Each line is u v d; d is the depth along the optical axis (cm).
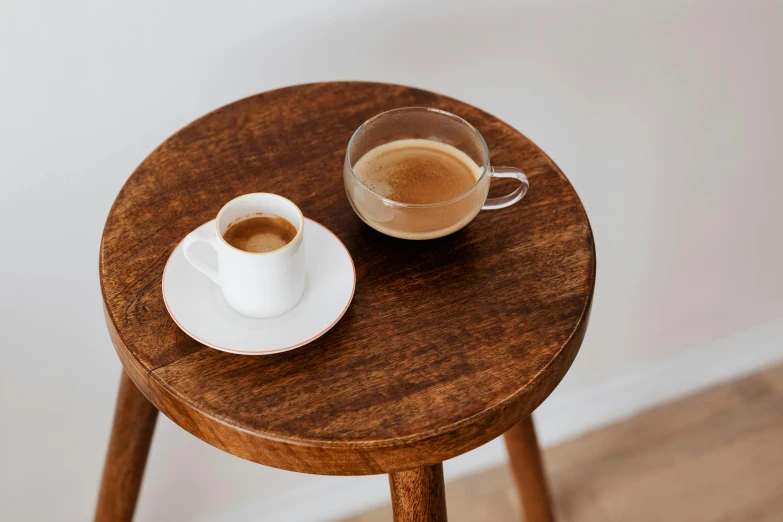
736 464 146
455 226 81
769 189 132
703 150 124
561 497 141
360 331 79
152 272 81
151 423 100
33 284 103
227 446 76
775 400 156
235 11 94
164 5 92
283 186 87
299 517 135
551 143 117
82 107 94
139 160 100
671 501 141
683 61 114
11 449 114
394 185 83
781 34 116
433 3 100
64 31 90
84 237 102
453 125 84
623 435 151
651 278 137
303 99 93
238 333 77
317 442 74
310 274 81
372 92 94
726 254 139
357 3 98
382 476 135
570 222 86
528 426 111
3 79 90
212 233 77
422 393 76
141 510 127
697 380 156
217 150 89
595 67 111
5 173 95
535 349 78
